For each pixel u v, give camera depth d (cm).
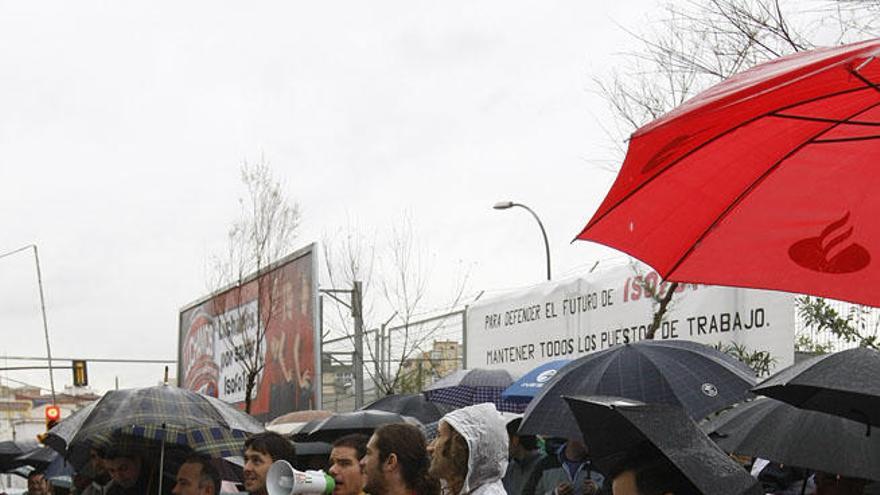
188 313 3738
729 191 286
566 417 704
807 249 290
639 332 1335
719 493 209
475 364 1806
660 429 215
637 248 298
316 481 523
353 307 2850
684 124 243
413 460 473
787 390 502
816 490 574
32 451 1173
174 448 719
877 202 283
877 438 496
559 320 1538
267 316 2992
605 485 257
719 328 1171
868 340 962
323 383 3050
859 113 262
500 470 459
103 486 765
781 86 217
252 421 709
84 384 3909
